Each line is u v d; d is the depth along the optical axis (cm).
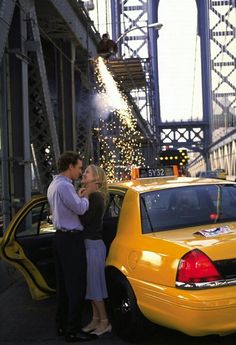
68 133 1555
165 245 438
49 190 498
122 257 484
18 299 675
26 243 610
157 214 496
